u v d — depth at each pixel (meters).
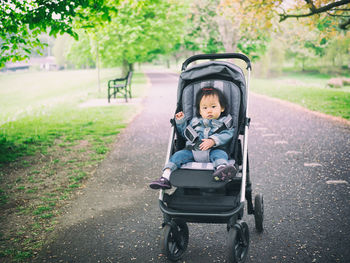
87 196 5.33
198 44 33.84
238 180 3.59
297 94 17.12
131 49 27.41
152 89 22.52
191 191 3.54
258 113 12.05
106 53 26.88
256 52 30.67
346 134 8.50
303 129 9.30
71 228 4.32
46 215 4.67
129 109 13.84
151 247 3.82
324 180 5.55
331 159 6.60
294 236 3.88
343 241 3.71
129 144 8.43
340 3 10.42
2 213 4.81
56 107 16.12
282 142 8.05
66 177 6.21
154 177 6.11
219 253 3.66
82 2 7.39
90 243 3.95
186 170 3.55
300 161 6.59
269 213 4.50
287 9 12.12
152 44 30.38
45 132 10.00
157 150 7.84
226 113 3.91
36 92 38.81
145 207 4.89
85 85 34.78
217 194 3.51
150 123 10.90
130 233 4.16
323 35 13.57
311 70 44.28
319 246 3.63
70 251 3.79
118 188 5.64
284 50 38.41
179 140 4.09
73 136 9.43
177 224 3.60
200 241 3.93
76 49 34.00
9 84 52.66
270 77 35.66
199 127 3.83
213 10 29.02
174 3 29.12
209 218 3.24
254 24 14.50
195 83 4.15
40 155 7.70
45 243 3.98
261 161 6.73
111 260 3.59
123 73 31.98
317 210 4.50
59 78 54.94
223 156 3.51
